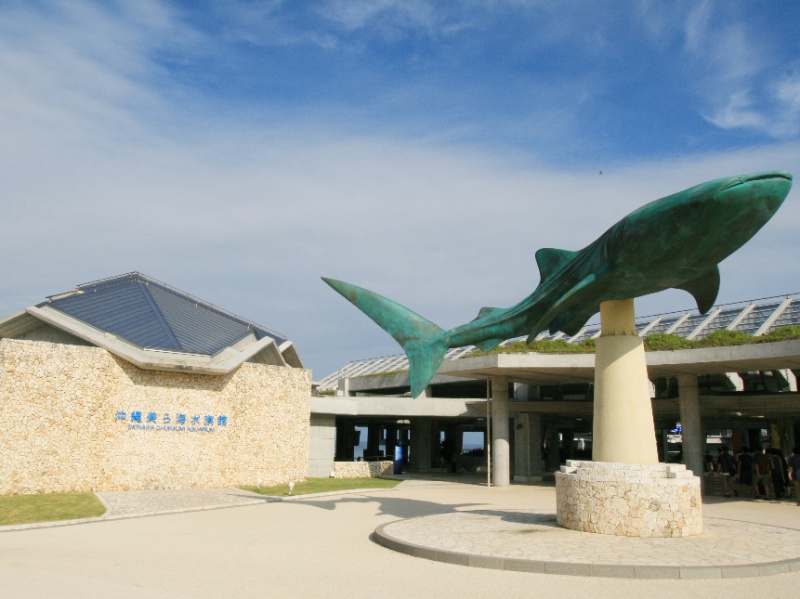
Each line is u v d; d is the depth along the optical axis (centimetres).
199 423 2373
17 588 854
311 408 3083
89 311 2498
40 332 2495
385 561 1066
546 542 1161
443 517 1517
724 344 2173
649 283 1250
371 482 2847
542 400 3256
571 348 2550
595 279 1261
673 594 855
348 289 1516
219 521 1547
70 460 2078
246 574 964
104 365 2186
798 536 1244
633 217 1185
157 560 1066
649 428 1320
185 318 2766
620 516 1242
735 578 944
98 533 1362
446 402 3212
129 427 2214
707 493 2491
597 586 897
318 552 1145
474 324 1470
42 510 1686
